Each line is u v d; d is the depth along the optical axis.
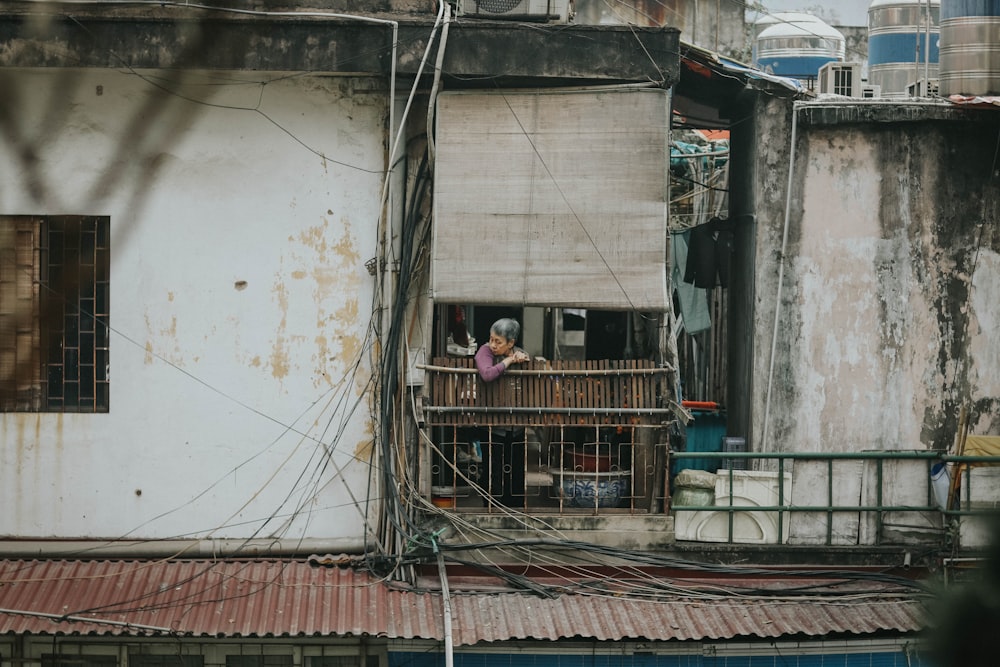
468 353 11.45
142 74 10.43
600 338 12.80
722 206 15.53
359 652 10.46
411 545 10.17
